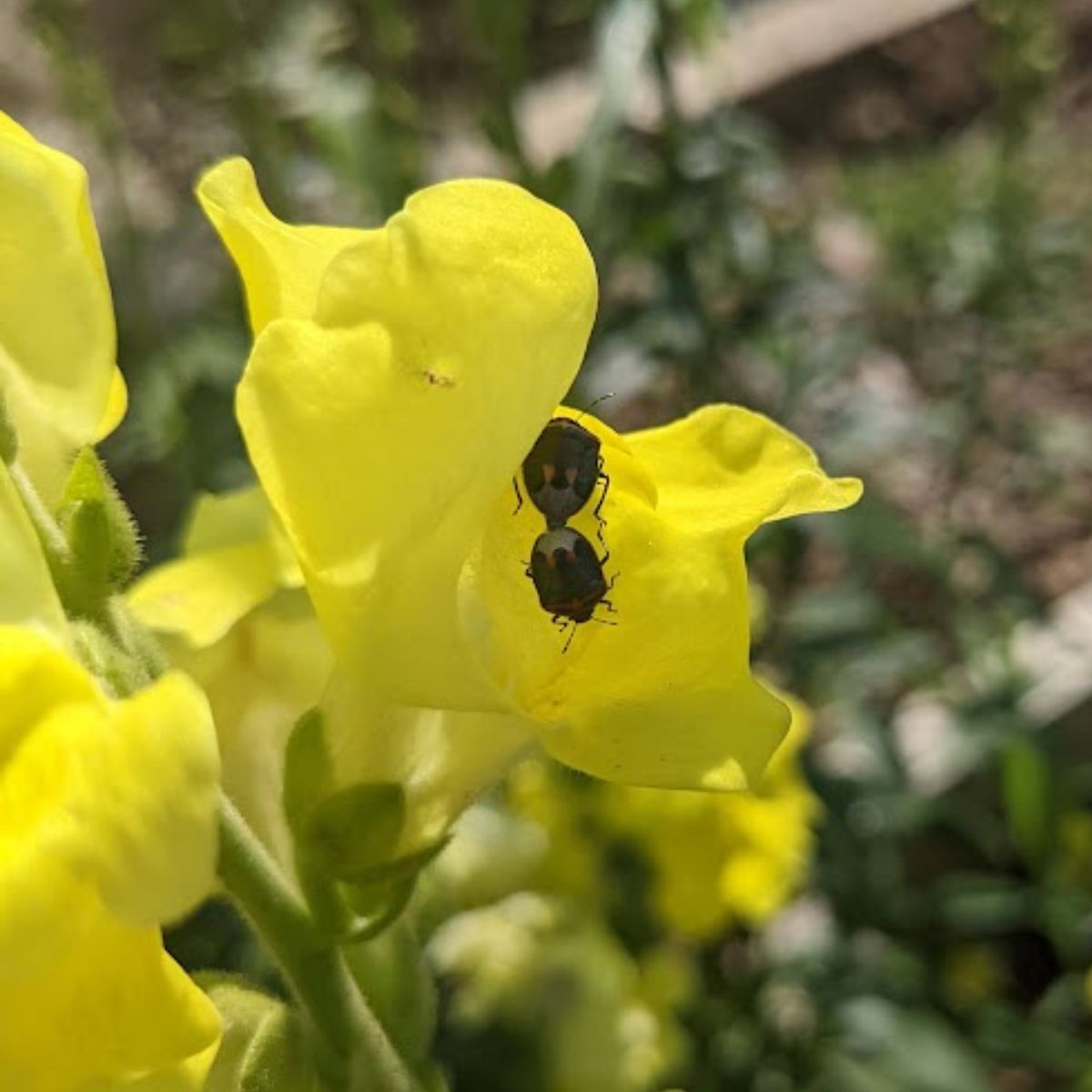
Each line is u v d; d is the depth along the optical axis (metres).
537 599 0.06
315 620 0.07
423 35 0.27
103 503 0.06
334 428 0.06
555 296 0.06
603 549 0.06
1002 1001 0.20
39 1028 0.05
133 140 0.23
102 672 0.05
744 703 0.06
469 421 0.06
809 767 0.17
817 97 0.34
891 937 0.19
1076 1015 0.19
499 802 0.15
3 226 0.06
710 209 0.16
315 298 0.06
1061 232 0.21
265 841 0.07
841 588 0.18
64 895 0.05
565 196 0.15
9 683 0.05
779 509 0.07
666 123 0.16
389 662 0.06
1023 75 0.20
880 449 0.20
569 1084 0.14
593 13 0.18
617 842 0.15
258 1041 0.06
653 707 0.06
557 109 0.32
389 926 0.07
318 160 0.19
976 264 0.21
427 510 0.06
